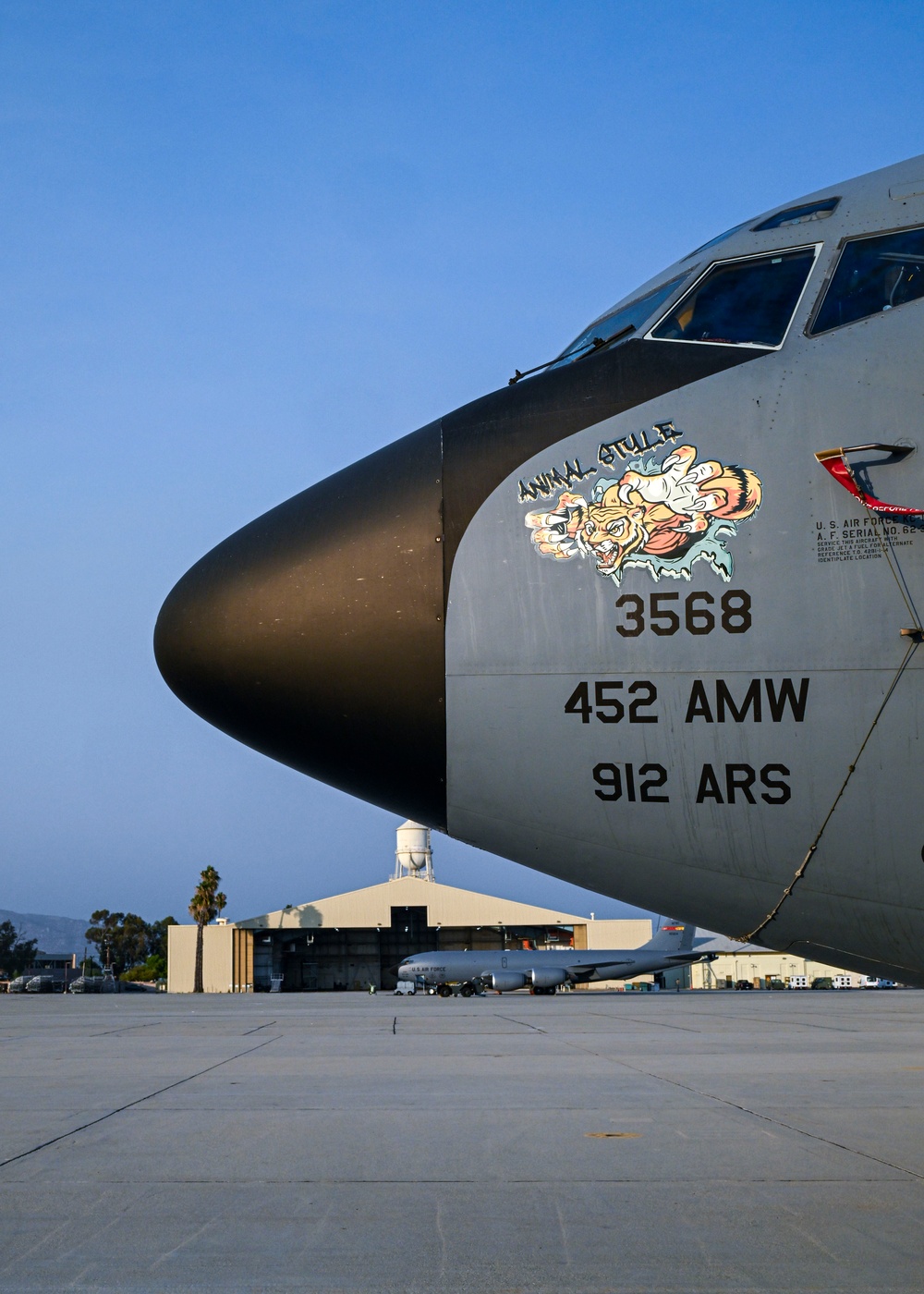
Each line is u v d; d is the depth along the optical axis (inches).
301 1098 494.3
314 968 3954.2
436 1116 437.1
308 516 222.7
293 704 214.7
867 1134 388.8
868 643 180.7
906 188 205.6
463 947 3907.5
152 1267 224.2
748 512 188.5
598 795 194.1
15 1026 1192.8
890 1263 224.5
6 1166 333.4
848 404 189.0
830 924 194.1
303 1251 236.2
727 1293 205.2
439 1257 230.4
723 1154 350.0
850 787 180.7
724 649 186.1
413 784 213.6
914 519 181.0
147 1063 681.6
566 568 196.2
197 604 225.8
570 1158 342.6
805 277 203.5
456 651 200.4
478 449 209.9
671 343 208.1
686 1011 1539.1
